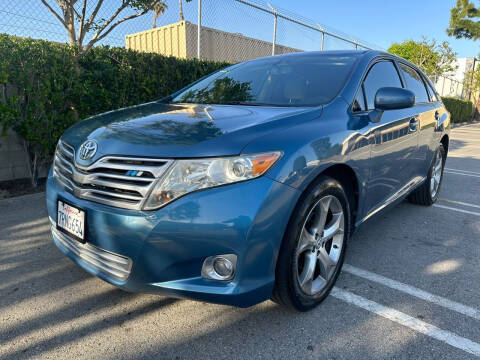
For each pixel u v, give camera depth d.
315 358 1.88
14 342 1.95
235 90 3.03
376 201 2.92
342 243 2.43
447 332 2.11
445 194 5.35
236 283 1.82
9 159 4.89
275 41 8.65
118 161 1.90
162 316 2.20
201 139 1.88
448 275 2.79
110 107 5.00
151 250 1.79
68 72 4.57
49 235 3.32
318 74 2.92
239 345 1.97
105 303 2.32
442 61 24.70
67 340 1.98
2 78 4.10
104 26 5.82
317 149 2.07
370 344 1.99
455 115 23.59
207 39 8.66
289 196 1.88
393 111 3.08
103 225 1.89
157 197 1.78
